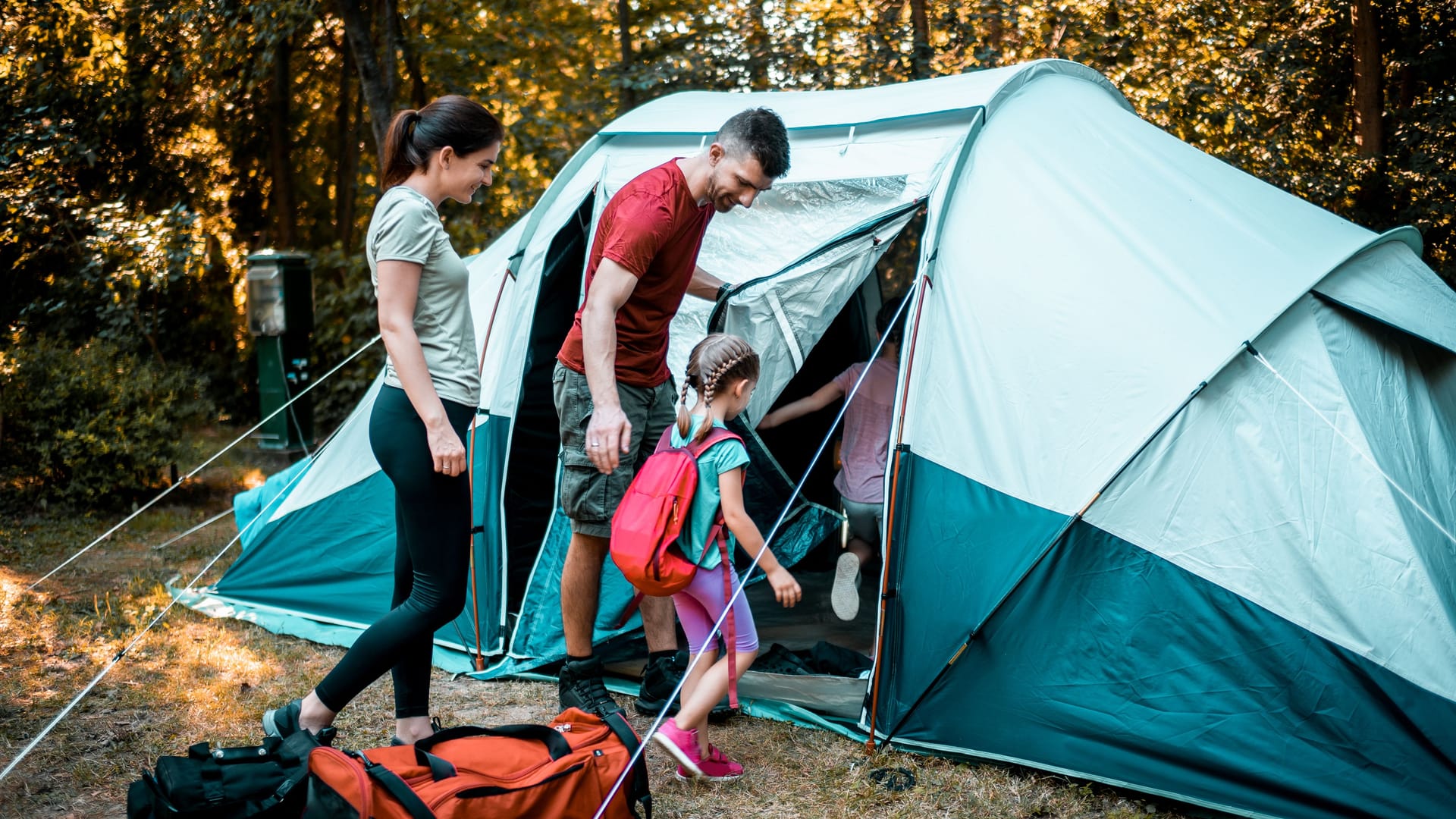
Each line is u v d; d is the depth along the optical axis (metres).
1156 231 3.21
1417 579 2.68
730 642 2.71
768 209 3.71
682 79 8.88
